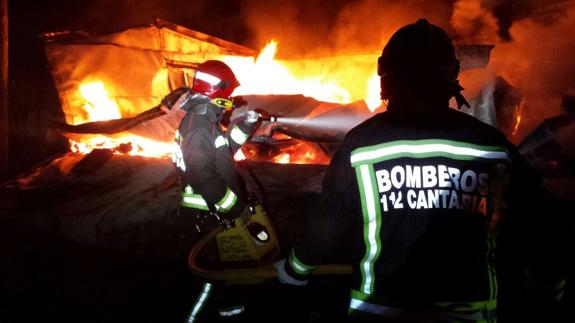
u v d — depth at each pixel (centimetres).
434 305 126
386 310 130
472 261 127
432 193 126
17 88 722
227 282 199
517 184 129
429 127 129
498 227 130
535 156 364
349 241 146
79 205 420
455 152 127
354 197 134
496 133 130
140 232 386
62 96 539
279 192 372
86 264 390
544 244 127
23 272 380
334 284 292
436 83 129
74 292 355
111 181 443
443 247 126
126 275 374
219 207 264
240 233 271
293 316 299
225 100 272
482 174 126
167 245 378
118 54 521
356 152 132
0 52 541
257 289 317
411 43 129
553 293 131
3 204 439
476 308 126
